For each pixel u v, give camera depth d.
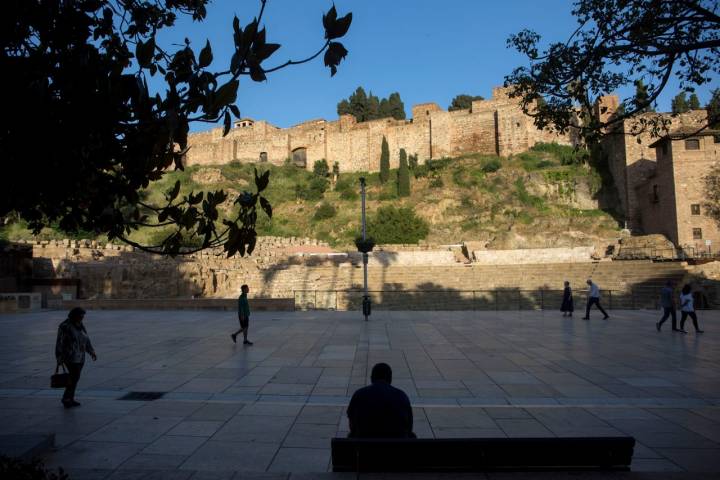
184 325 20.56
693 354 13.05
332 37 3.35
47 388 9.62
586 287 34.22
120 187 3.89
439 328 18.95
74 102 3.28
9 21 3.36
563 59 9.44
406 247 51.22
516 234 51.97
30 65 3.35
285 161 96.75
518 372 10.83
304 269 41.50
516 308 33.09
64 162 3.61
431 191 69.06
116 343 15.52
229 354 13.41
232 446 6.23
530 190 63.66
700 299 30.16
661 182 47.62
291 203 77.19
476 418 7.39
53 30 3.42
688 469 5.39
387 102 110.56
